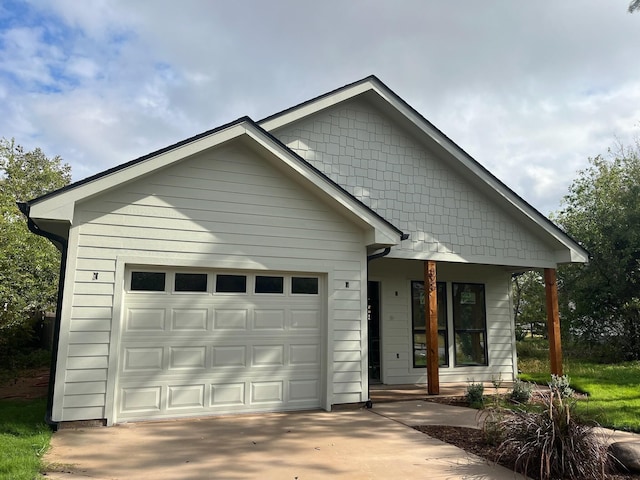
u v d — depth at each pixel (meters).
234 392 7.24
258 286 7.64
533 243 11.53
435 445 5.70
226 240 7.35
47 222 6.57
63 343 6.20
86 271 6.46
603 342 18.28
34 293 12.22
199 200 7.25
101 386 6.33
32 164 23.19
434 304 9.95
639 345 17.02
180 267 7.10
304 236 7.91
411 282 12.07
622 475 4.67
